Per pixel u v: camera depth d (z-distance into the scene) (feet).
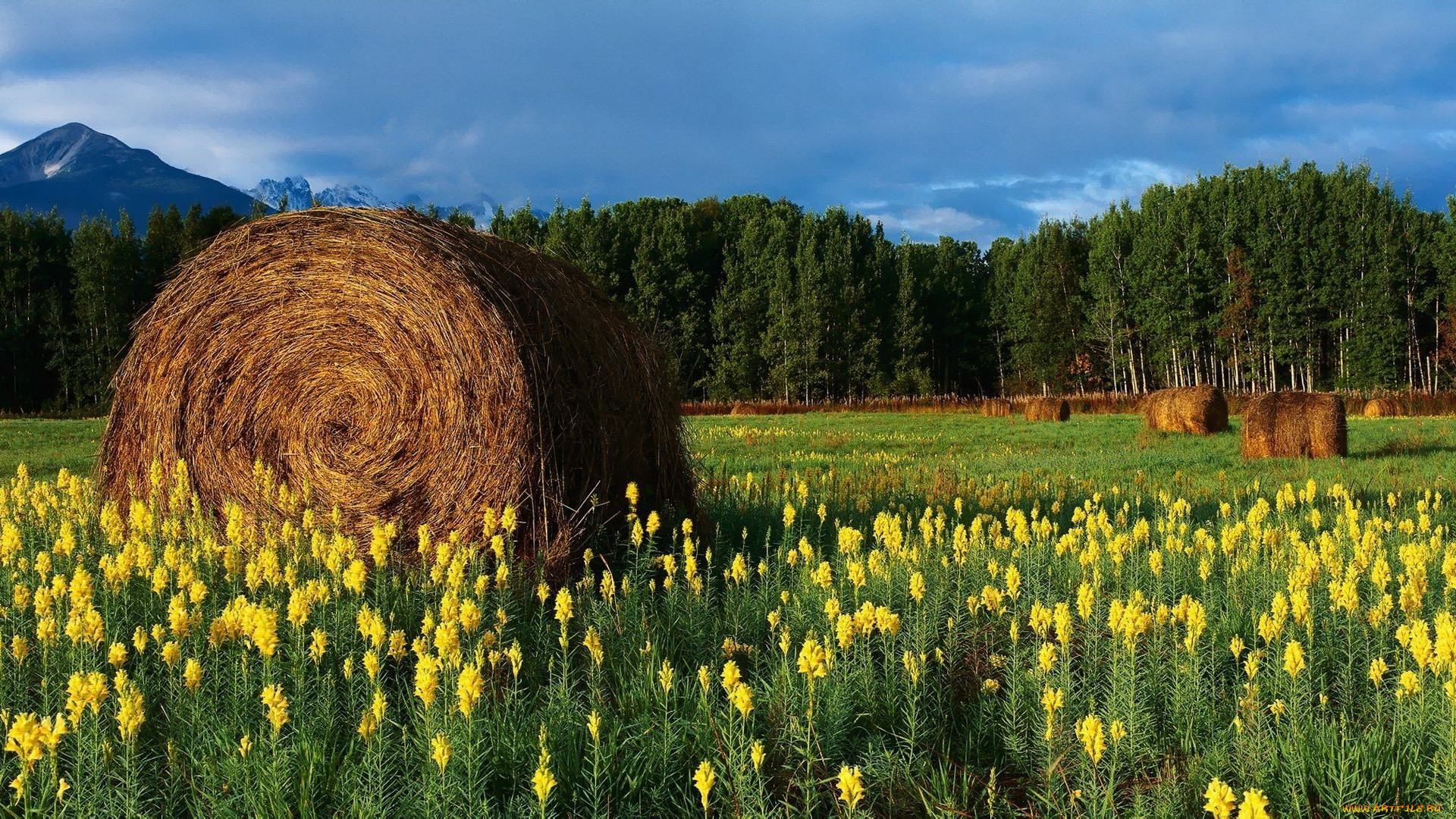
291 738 12.37
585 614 17.98
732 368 199.00
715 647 16.52
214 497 24.56
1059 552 21.12
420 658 11.43
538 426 22.29
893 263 229.45
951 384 244.83
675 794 11.85
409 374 22.76
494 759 11.86
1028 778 12.53
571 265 26.94
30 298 168.66
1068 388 211.00
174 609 13.17
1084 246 228.43
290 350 23.76
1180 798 11.16
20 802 10.68
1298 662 12.29
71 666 14.11
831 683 13.82
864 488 36.86
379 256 22.98
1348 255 167.22
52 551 21.02
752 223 214.07
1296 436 57.36
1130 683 13.20
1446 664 11.89
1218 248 184.34
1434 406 113.39
